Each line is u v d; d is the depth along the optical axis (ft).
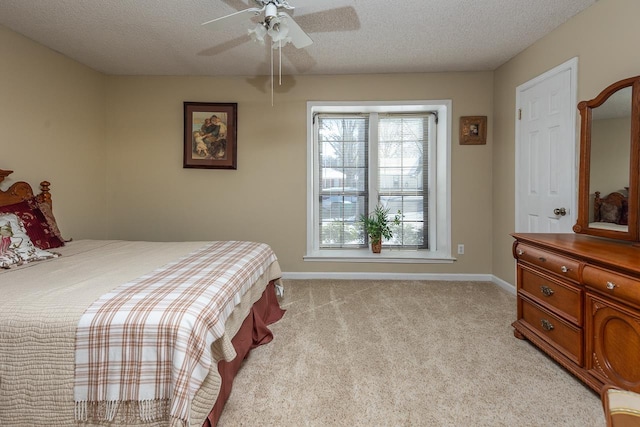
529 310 7.32
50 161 10.30
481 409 5.26
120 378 4.03
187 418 3.85
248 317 6.94
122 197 13.00
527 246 7.30
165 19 8.54
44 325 4.15
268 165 12.88
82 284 5.25
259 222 13.00
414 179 13.97
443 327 8.38
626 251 5.58
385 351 7.16
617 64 7.10
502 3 7.74
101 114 12.55
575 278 5.73
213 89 12.80
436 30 9.05
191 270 6.26
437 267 12.74
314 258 12.89
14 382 4.14
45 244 8.47
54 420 4.10
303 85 12.69
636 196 6.05
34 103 9.73
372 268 12.86
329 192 14.17
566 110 8.54
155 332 4.04
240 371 6.40
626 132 6.27
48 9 8.04
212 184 12.97
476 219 12.57
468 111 12.42
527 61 10.18
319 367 6.54
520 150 10.56
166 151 12.89
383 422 4.98
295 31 6.77
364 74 12.57
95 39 9.64
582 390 5.73
